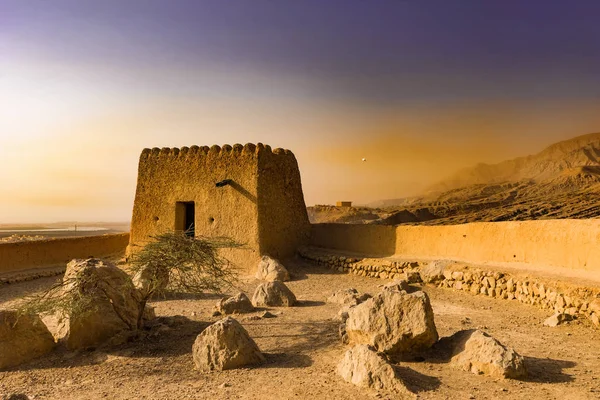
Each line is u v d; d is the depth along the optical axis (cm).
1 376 793
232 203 1992
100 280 977
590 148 15075
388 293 843
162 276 1073
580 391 651
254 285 1673
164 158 2152
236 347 802
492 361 715
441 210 5994
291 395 661
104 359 867
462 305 1277
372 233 2016
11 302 1460
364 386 675
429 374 724
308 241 2298
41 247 2136
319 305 1332
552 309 1152
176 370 799
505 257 1519
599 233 1233
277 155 2131
